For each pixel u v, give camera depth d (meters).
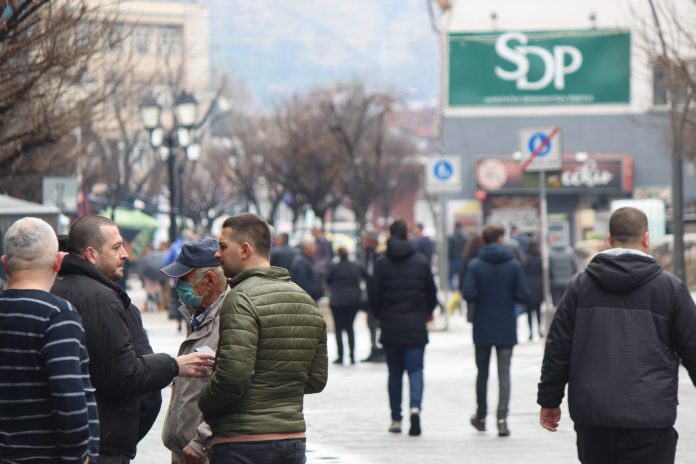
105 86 37.38
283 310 13.66
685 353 14.80
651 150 104.56
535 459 24.17
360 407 32.38
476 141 105.88
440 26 99.31
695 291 61.19
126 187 116.12
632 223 15.10
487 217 107.75
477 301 27.75
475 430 28.34
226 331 13.41
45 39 29.38
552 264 54.50
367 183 106.31
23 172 39.41
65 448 11.71
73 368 11.76
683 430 27.39
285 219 193.38
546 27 100.19
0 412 11.79
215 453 13.63
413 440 26.88
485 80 98.06
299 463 13.73
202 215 147.00
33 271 12.02
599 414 14.58
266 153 127.12
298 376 13.75
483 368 27.97
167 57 110.50
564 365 15.04
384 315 27.92
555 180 44.47
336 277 43.97
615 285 14.80
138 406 13.87
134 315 14.02
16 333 11.77
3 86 30.28
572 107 104.94
